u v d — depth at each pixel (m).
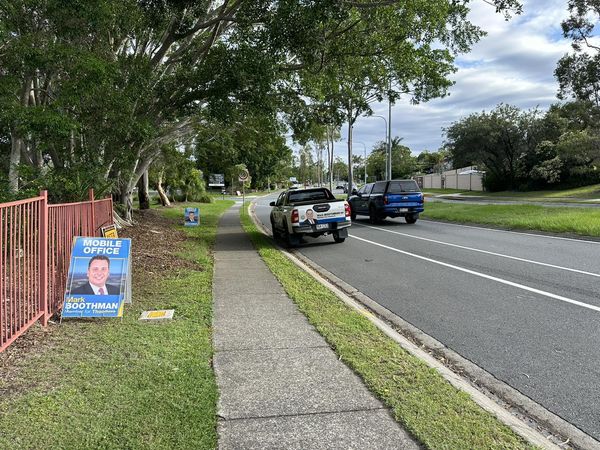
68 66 8.34
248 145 28.30
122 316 6.02
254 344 5.08
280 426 3.37
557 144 43.34
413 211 20.31
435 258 11.02
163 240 14.29
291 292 7.56
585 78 27.22
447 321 6.18
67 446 3.07
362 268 10.27
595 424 3.57
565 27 26.09
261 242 15.09
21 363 4.43
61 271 6.40
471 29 13.62
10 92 8.18
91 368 4.32
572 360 4.76
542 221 16.61
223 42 12.07
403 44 13.54
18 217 5.06
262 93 11.38
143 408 3.57
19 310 5.04
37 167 10.52
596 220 15.73
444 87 15.60
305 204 13.98
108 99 9.70
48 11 7.82
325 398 3.79
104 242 6.13
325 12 9.52
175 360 4.53
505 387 4.21
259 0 10.34
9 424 3.33
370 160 98.25
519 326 5.85
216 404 3.68
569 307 6.59
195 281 8.27
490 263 10.10
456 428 3.31
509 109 50.34
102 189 11.14
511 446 3.10
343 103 17.17
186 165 31.33
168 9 10.77
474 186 64.69
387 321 6.30
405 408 3.59
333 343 5.07
